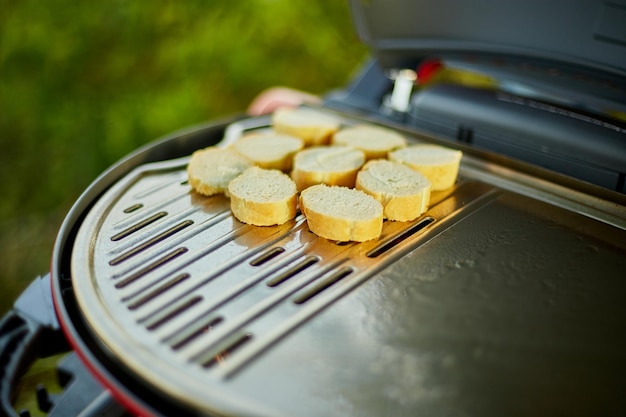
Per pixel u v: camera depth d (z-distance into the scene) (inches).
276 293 18.1
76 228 20.7
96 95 48.4
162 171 23.6
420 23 26.6
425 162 22.7
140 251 19.6
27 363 19.7
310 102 30.0
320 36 56.6
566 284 18.7
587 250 19.9
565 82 24.8
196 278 18.6
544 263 19.4
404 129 26.0
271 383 15.8
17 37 44.4
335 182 22.3
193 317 17.3
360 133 25.3
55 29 45.3
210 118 54.2
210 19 51.5
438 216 21.4
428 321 17.5
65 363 21.9
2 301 41.8
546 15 23.6
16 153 47.2
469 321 17.5
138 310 17.5
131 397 15.7
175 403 15.6
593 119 23.9
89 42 46.8
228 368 16.0
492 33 25.3
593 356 16.7
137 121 48.6
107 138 47.7
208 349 16.5
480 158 24.3
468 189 22.8
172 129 49.8
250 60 54.7
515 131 24.7
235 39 53.4
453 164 22.5
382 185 21.3
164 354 16.3
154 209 21.5
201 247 19.8
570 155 23.5
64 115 47.1
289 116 26.4
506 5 24.4
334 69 58.8
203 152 23.7
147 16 48.1
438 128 26.9
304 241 20.1
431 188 22.3
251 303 17.8
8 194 47.1
